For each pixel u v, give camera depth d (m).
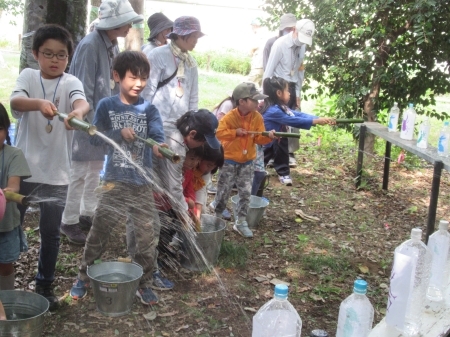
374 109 8.03
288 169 6.87
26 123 3.38
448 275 2.90
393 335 2.36
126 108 3.52
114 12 4.27
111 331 3.37
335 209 6.17
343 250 5.01
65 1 4.97
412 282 2.35
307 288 4.20
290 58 6.64
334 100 8.70
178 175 3.96
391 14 7.67
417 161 8.44
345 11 7.73
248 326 3.60
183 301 3.82
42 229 3.39
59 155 3.38
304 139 9.10
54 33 3.28
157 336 3.38
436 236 2.77
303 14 8.27
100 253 3.65
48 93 3.38
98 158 4.40
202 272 4.23
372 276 4.54
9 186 2.99
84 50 4.27
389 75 7.86
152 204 3.61
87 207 4.51
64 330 3.34
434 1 6.97
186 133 3.93
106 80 4.40
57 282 3.91
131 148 3.51
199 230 4.24
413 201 6.71
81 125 3.00
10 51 20.03
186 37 4.30
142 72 3.45
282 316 2.24
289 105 6.80
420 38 7.22
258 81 8.85
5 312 3.09
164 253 4.22
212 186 6.29
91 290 3.78
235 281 4.21
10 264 3.33
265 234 5.20
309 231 5.43
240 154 4.81
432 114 8.48
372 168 7.92
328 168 7.74
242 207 5.02
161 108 4.31
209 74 18.89
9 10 18.75
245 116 4.81
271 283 4.23
